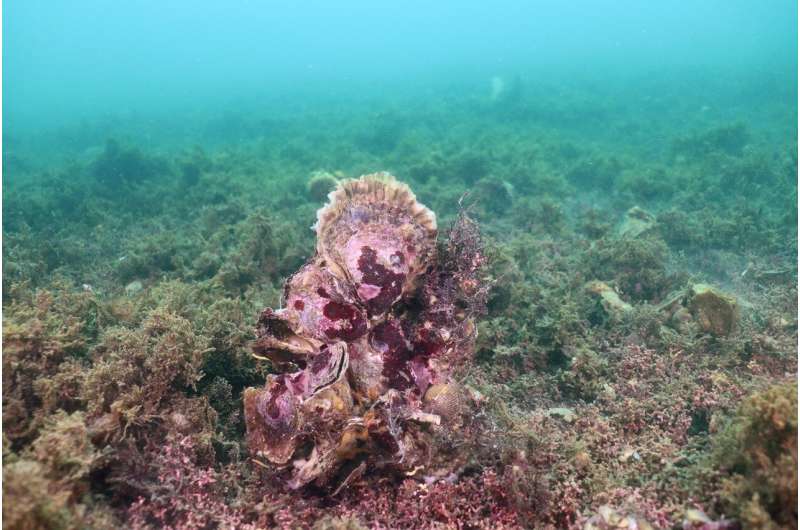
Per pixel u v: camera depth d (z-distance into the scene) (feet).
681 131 6.68
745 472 0.95
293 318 1.02
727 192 4.06
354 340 1.05
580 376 1.54
